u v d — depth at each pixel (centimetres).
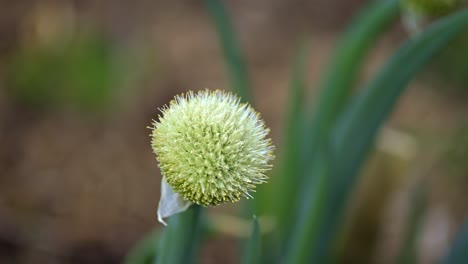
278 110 92
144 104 91
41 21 94
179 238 38
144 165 86
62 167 84
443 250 72
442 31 44
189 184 36
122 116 90
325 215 51
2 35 94
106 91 89
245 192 36
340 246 68
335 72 53
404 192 67
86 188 83
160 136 36
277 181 56
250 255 40
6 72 90
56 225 79
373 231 67
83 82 89
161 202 37
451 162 78
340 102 53
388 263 68
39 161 85
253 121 37
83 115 89
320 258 52
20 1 98
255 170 37
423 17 48
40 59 90
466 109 92
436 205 77
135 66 93
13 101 88
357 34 52
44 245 76
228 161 36
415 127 90
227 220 52
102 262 77
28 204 80
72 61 90
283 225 55
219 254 79
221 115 36
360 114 49
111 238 78
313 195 48
